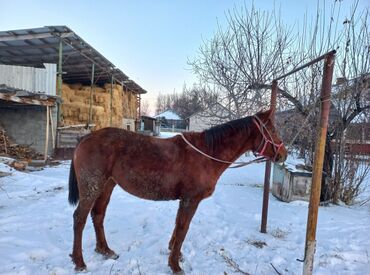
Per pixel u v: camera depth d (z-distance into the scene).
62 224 4.52
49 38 12.53
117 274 3.16
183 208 3.27
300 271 3.41
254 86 7.31
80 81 22.41
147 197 3.33
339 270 3.49
